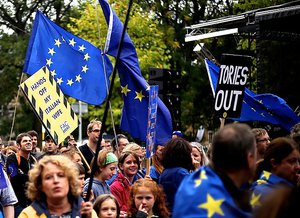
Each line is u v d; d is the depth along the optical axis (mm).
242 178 4645
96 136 11953
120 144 12922
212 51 31562
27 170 11969
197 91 34938
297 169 6148
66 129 10359
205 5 35594
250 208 4559
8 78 45125
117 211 7785
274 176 6109
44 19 12102
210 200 4418
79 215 6352
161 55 32125
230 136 4633
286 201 3707
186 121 35062
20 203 11273
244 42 24078
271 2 25969
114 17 11773
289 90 27000
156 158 10617
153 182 7977
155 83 16219
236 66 10062
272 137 19453
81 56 12250
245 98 14016
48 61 12078
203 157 10609
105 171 9367
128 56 11875
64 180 6250
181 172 8047
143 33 31812
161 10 35469
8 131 45406
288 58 26844
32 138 13742
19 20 46719
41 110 10219
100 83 12289
